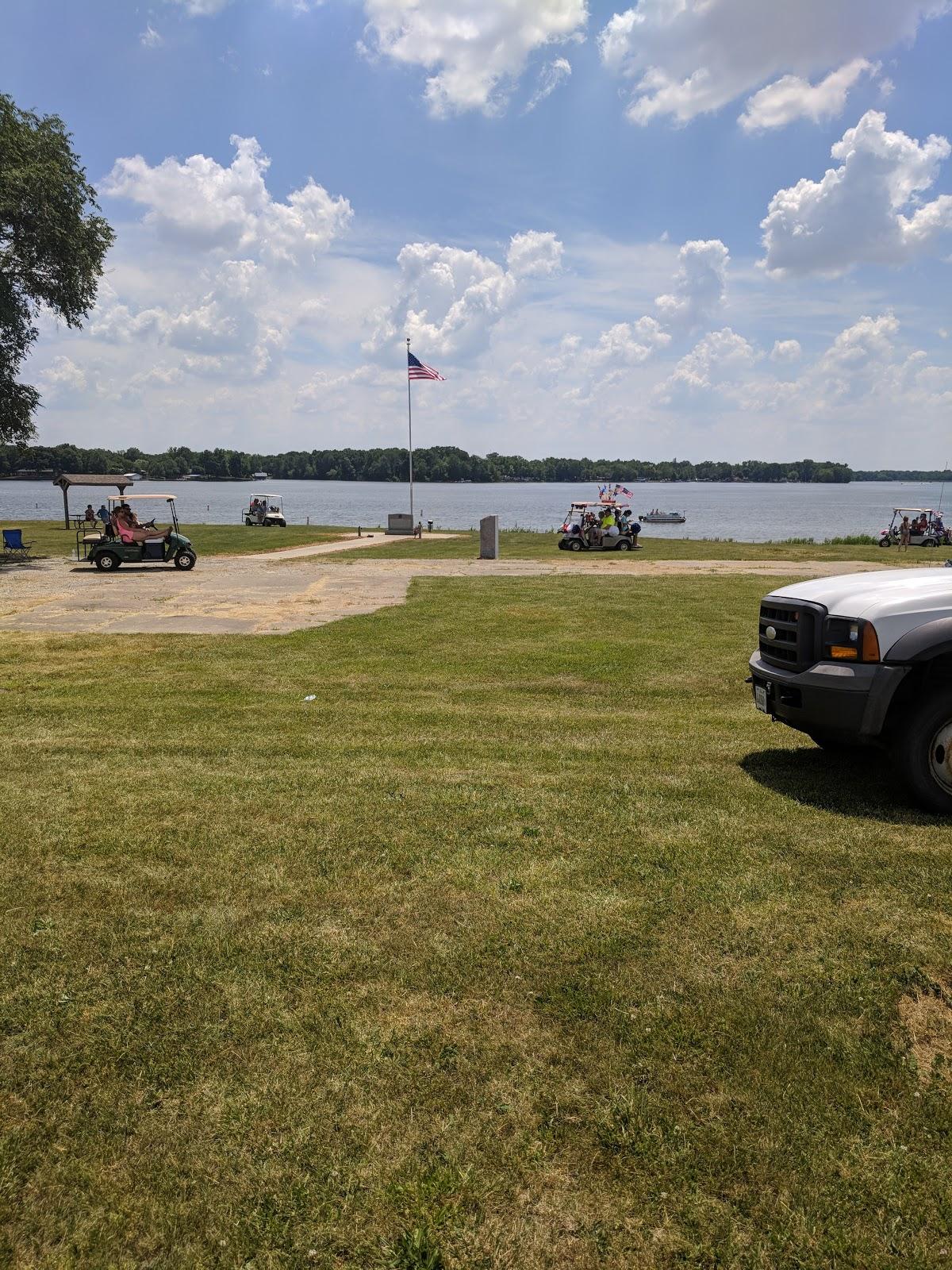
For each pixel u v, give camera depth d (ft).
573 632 41.78
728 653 35.81
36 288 94.58
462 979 9.83
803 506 522.06
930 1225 6.78
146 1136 7.61
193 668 32.86
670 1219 6.82
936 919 11.16
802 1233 6.70
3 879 12.49
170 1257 6.53
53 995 9.57
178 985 9.73
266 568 79.92
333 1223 6.78
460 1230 6.70
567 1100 7.98
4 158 87.81
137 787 16.87
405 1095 8.04
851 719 15.44
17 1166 7.29
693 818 14.93
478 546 115.14
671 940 10.66
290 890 12.10
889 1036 8.87
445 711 25.39
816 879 12.34
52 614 48.60
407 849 13.56
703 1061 8.48
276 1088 8.13
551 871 12.68
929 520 135.85
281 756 19.56
